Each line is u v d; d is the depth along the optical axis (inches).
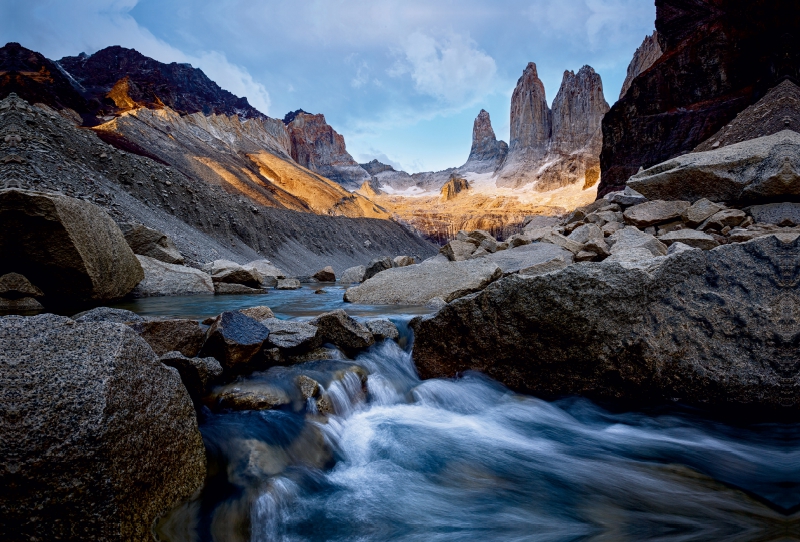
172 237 974.4
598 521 127.9
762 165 406.0
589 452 164.9
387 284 396.5
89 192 810.2
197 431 126.4
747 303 181.3
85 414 88.6
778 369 166.6
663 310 185.0
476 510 133.3
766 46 925.2
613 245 407.5
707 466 153.3
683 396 176.1
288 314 330.6
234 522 115.3
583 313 186.2
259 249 1561.3
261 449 140.6
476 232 580.4
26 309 299.9
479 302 206.7
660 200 477.4
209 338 187.8
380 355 228.4
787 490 138.1
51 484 82.1
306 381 176.7
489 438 173.8
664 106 1082.7
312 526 123.3
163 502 104.0
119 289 389.7
